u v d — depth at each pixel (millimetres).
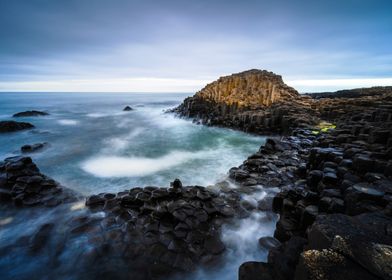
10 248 6719
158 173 14133
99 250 6465
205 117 37281
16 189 9547
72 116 45125
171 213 7695
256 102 38094
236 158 17812
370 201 5586
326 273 2803
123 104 77938
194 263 6098
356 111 25016
